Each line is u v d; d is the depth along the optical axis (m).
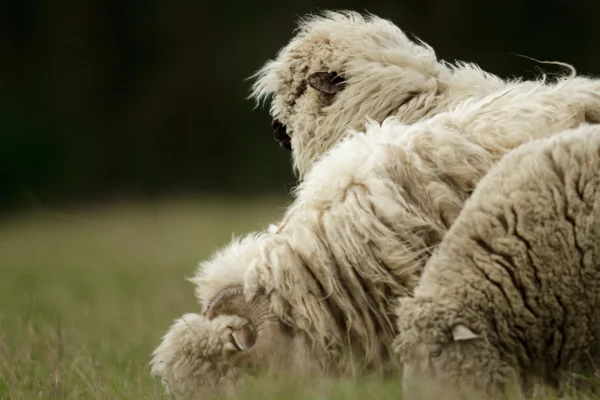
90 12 111.69
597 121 14.62
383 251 13.39
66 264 39.72
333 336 13.48
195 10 104.00
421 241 13.45
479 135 14.17
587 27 91.19
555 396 12.13
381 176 13.70
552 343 11.88
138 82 105.75
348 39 17.06
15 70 106.88
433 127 14.26
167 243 44.41
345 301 13.45
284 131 18.09
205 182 93.25
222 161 94.81
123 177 96.25
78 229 53.72
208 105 98.94
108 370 16.78
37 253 43.19
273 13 100.62
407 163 13.81
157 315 25.28
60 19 109.88
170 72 102.69
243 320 13.79
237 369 13.81
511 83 16.91
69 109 103.31
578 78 15.25
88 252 42.97
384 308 13.45
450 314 11.83
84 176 96.38
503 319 11.80
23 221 62.81
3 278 36.56
